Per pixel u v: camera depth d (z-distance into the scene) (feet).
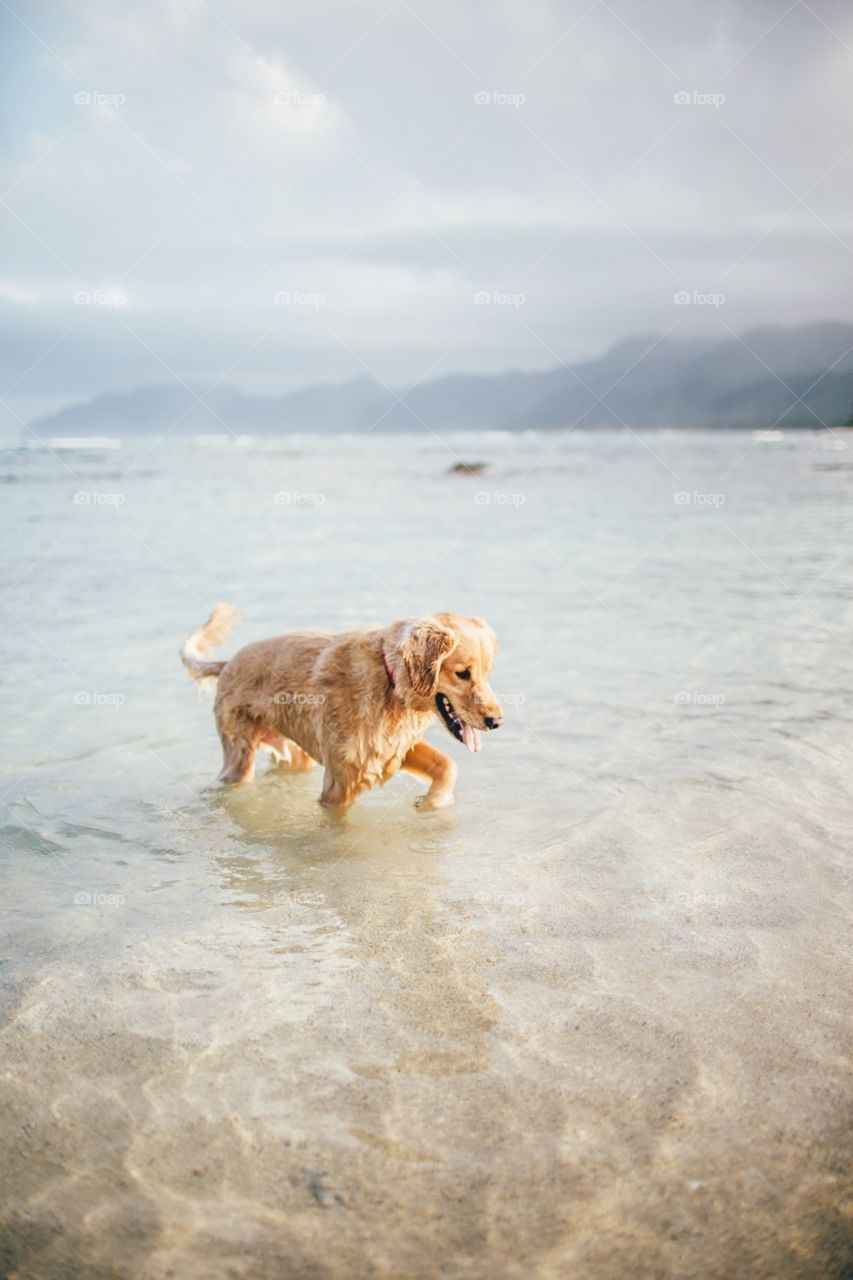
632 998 11.78
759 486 77.30
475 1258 8.00
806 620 32.37
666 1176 8.84
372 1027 11.28
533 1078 10.24
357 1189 8.73
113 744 22.56
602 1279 7.77
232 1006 11.80
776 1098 9.86
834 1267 7.87
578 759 20.94
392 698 18.58
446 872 15.85
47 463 119.96
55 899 15.10
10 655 29.50
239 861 16.58
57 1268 7.96
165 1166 9.07
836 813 17.57
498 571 42.70
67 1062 10.69
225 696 20.67
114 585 39.91
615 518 60.80
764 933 13.39
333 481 95.25
